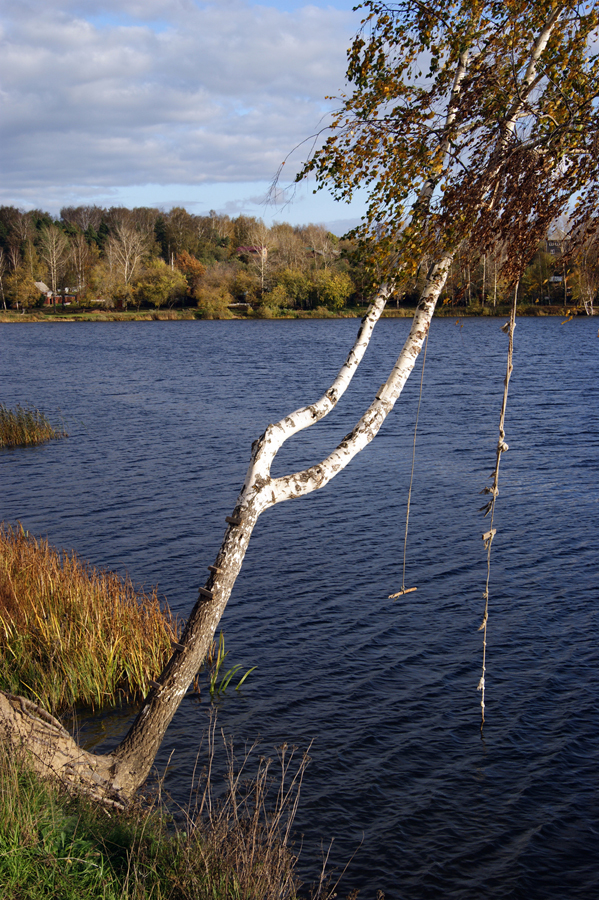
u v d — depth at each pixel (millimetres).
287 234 132625
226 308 129500
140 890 4488
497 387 42500
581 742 8602
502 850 6887
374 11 6109
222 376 51969
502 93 5820
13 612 10281
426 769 8125
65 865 4426
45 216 156375
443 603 12852
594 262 5848
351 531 17188
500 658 10766
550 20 5863
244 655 10930
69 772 5816
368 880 6473
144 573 14469
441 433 29109
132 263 133625
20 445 28406
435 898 6309
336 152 6230
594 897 6320
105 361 62750
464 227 6020
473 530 17031
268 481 6586
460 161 5883
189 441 28922
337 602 12969
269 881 4738
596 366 52188
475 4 5840
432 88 5969
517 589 13438
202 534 17109
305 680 10141
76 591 10680
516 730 8867
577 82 5832
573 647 11055
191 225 153250
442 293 7047
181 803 7305
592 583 13633
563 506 18766
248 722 9062
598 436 27500
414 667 10516
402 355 6957
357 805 7492
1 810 4527
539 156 5684
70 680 9258
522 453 25125
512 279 6379
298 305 133250
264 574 14453
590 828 7188
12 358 65562
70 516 18734
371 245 6410
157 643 10039
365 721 9094
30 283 129875
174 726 8953
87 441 29141
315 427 31438
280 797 7570
